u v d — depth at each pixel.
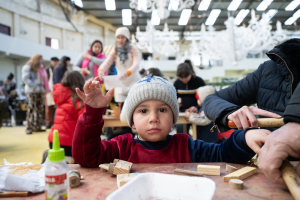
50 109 5.28
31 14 11.33
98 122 0.72
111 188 0.53
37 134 4.51
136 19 11.79
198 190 0.43
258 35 4.77
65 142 2.07
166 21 14.00
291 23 14.31
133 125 0.94
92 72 3.38
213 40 5.13
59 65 4.12
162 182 0.45
